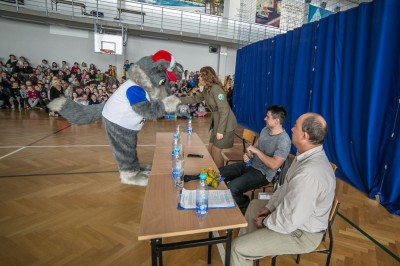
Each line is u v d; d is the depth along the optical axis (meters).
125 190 2.80
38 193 2.65
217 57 10.48
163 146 2.47
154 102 2.32
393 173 2.64
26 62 7.95
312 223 1.34
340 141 3.45
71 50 8.79
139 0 8.89
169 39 9.61
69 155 3.84
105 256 1.78
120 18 8.42
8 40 8.09
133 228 2.12
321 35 3.86
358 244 2.06
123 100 2.38
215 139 3.04
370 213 2.55
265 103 5.88
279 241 1.34
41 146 4.23
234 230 2.18
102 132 5.35
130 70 2.36
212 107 2.95
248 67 6.86
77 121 2.56
